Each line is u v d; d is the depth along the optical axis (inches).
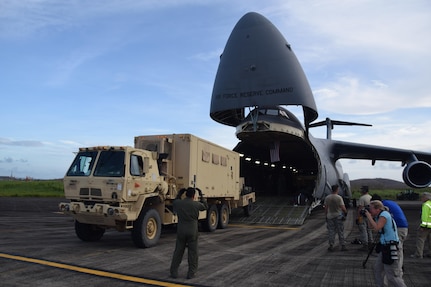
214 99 629.9
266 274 248.1
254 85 597.6
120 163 341.4
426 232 313.4
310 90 603.8
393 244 182.5
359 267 272.4
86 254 312.2
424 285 226.1
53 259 286.7
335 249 356.2
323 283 226.4
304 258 307.7
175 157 441.7
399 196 1888.5
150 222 360.5
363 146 816.9
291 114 694.5
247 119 631.8
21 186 1695.4
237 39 625.6
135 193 343.3
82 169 362.0
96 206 331.6
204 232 492.4
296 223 579.8
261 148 788.6
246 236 450.6
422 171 700.0
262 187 959.6
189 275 234.4
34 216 671.1
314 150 689.6
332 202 351.3
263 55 599.5
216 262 286.5
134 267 264.2
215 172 509.0
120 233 470.6
